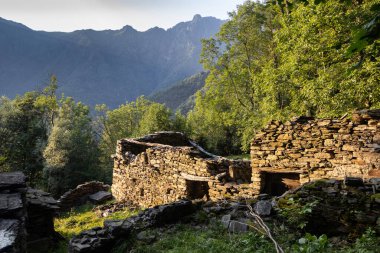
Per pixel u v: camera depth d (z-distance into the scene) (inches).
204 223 351.9
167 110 1920.5
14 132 1781.5
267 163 475.2
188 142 893.2
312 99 641.0
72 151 1572.3
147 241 318.7
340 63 614.5
